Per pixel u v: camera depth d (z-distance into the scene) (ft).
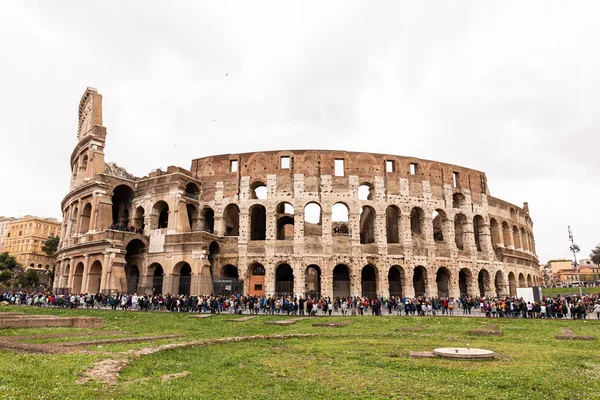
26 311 159.94
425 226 236.02
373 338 91.61
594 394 43.52
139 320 131.85
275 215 224.33
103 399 38.11
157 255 218.38
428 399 41.78
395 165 239.91
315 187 226.58
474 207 258.98
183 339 83.82
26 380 42.73
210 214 254.47
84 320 108.99
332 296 211.41
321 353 69.21
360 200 227.81
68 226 253.65
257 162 233.96
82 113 289.33
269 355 66.69
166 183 227.20
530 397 42.60
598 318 147.23
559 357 65.57
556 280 638.53
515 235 295.69
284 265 242.99
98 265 221.87
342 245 219.82
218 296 181.47
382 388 45.57
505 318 148.25
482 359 63.00
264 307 170.40
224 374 51.85
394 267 245.24
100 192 225.97
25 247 588.09
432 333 101.96
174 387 43.62
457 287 235.40
